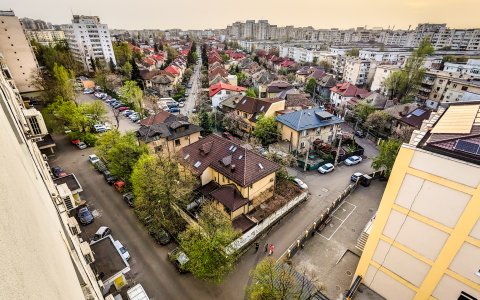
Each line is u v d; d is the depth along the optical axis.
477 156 12.89
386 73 75.06
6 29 61.41
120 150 32.50
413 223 15.57
